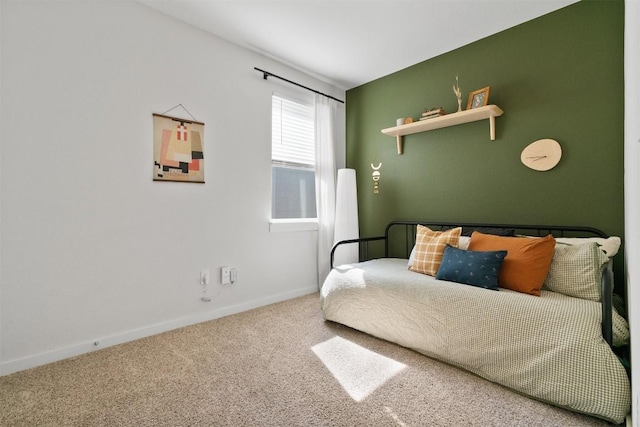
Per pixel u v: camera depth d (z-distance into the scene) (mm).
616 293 2012
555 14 2277
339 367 1772
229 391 1540
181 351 1981
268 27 2508
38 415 1369
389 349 2002
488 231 2434
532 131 2389
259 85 2930
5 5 1733
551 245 1832
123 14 2143
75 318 1948
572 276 1747
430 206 3004
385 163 3389
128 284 2160
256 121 2904
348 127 3785
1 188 1719
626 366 1285
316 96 3389
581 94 2172
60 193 1896
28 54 1794
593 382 1312
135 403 1448
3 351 1724
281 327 2387
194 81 2492
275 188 3139
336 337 2195
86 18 1993
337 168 3713
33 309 1812
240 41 2717
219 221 2641
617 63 2041
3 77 1722
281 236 3105
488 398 1482
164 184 2332
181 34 2422
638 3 775
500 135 2557
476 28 2510
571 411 1383
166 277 2340
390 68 3225
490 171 2611
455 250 2127
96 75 2027
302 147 3350
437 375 1688
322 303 2500
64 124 1908
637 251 780
